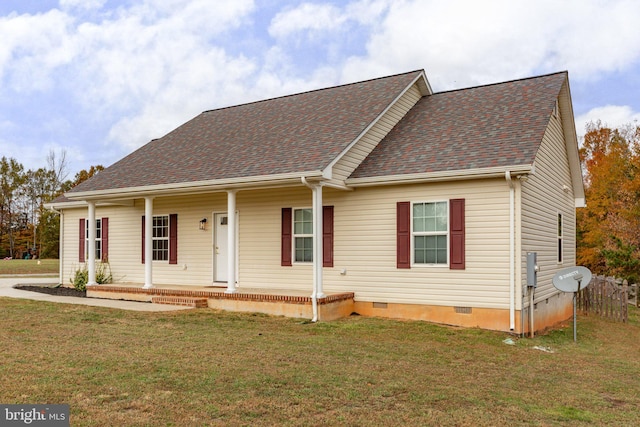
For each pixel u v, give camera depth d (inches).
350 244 514.3
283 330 421.4
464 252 457.7
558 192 597.6
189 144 665.6
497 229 443.5
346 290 515.8
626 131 1418.6
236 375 273.9
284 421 210.2
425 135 539.2
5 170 2096.5
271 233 563.8
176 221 636.7
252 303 503.5
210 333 396.8
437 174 456.4
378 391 258.5
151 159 652.7
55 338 357.4
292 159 494.9
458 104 593.6
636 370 355.6
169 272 640.4
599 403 264.8
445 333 427.5
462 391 268.2
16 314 457.4
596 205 1027.9
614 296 630.5
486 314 449.1
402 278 487.8
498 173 430.6
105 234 706.8
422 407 237.6
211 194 609.9
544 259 518.3
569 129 618.2
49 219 1931.6
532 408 247.4
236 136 632.4
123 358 302.0
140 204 672.4
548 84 565.9
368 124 526.0
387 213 496.1
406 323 461.7
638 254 903.1
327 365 306.5
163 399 230.2
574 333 462.6
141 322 436.1
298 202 549.6
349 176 505.4
